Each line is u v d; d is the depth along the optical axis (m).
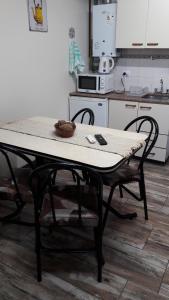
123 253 1.88
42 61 3.11
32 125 2.33
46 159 1.79
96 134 2.07
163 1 3.00
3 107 2.71
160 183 2.91
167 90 3.63
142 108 3.26
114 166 1.55
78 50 3.66
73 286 1.61
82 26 3.75
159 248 1.93
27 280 1.65
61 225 1.53
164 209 2.42
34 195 1.47
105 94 3.59
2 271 1.72
